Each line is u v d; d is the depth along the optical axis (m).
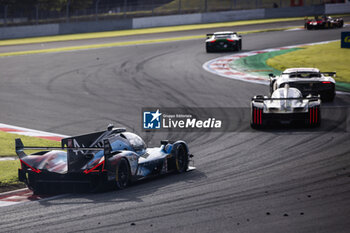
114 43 165.38
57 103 77.06
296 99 53.78
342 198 28.11
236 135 52.53
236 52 129.00
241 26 195.38
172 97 78.06
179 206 27.86
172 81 93.06
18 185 35.97
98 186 31.19
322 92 66.38
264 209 26.59
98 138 33.25
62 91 87.50
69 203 29.69
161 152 37.09
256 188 31.58
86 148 30.94
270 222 24.22
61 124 62.25
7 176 37.75
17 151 33.12
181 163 38.22
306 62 106.12
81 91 86.81
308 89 66.19
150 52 136.75
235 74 98.12
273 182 33.06
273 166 38.25
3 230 24.97
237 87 84.62
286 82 66.25
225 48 127.44
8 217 27.42
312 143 46.31
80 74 106.31
